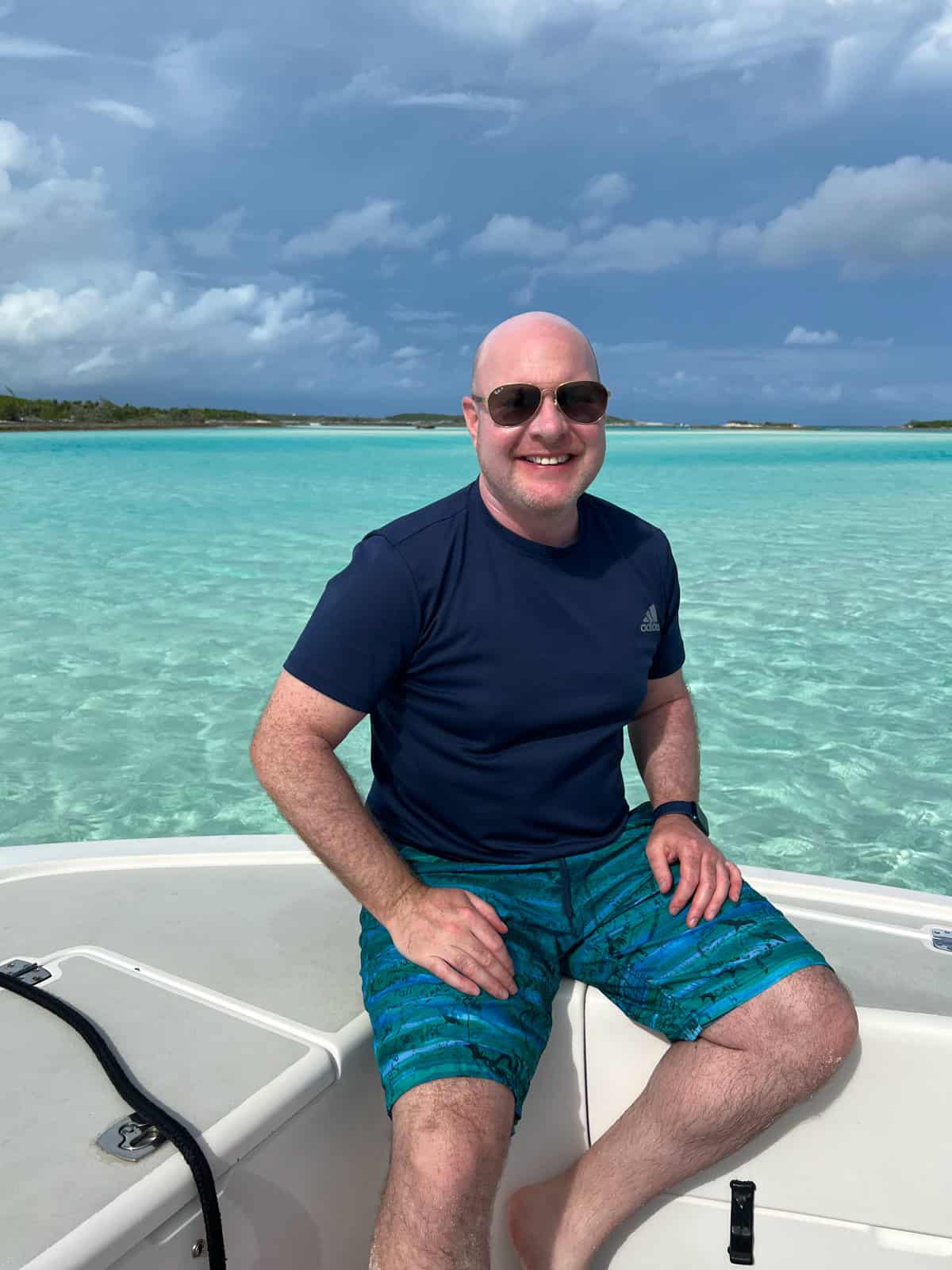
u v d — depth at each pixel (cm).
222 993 123
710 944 123
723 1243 123
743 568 786
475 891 131
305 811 125
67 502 1234
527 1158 126
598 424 133
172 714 437
